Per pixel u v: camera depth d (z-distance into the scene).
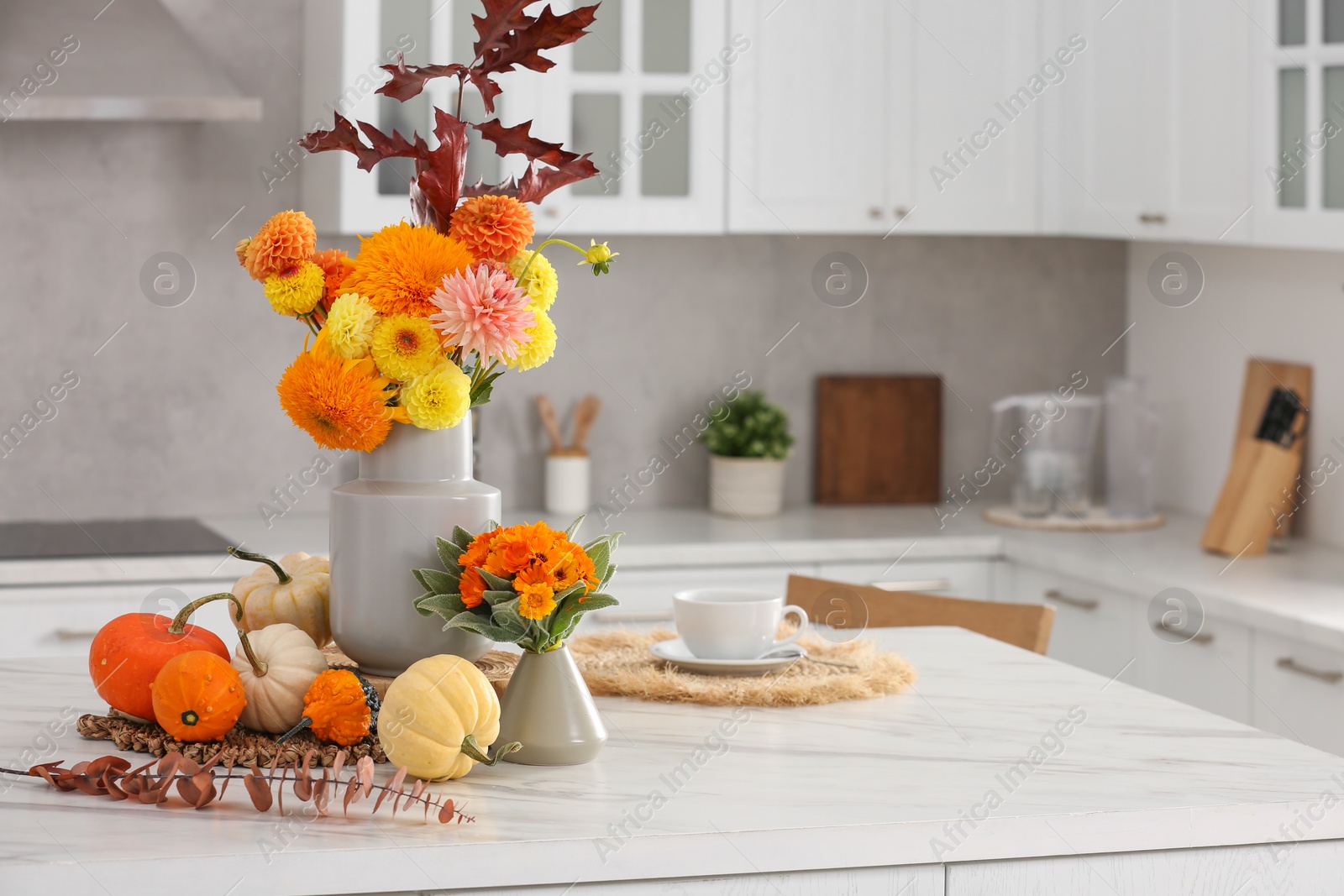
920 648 1.87
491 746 1.30
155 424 3.26
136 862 1.04
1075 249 3.80
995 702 1.57
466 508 1.41
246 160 3.27
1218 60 2.84
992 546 3.19
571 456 3.43
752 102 3.19
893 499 3.70
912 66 3.27
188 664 1.29
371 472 1.43
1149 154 3.06
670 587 3.02
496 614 1.28
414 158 1.40
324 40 3.06
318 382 1.34
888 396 3.68
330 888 1.07
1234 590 2.61
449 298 1.30
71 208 3.17
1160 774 1.30
